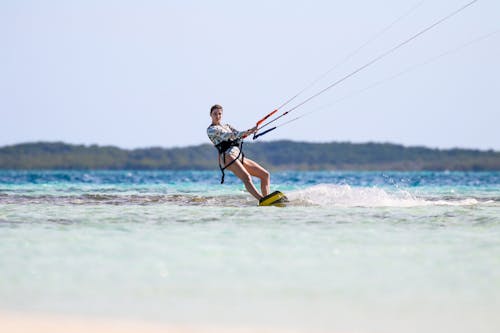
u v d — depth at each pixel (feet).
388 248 82.58
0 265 71.51
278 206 143.23
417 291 60.03
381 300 57.06
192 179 493.36
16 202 159.33
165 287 61.57
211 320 51.13
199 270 69.05
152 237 92.12
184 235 94.22
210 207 141.69
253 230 99.86
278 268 70.03
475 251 80.18
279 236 93.09
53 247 83.20
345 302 56.44
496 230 100.01
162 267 70.44
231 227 103.76
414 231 98.63
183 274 67.05
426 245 84.79
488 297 57.88
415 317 52.13
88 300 57.11
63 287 61.57
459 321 51.03
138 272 67.97
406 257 76.18
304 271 68.44
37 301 56.75
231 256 76.79
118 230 100.12
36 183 342.23
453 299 57.36
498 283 62.95
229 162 149.69
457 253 78.84
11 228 102.32
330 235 93.97
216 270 68.95
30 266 70.95
